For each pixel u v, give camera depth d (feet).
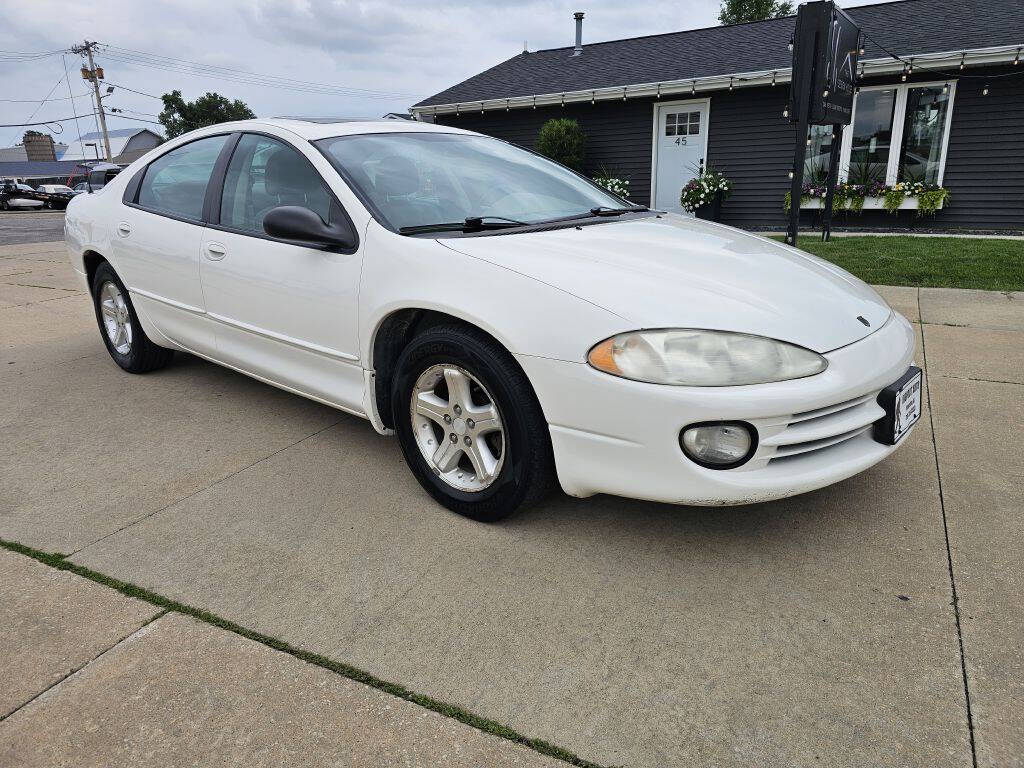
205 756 4.78
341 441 9.97
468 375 7.35
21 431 10.40
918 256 23.12
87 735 4.96
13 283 23.09
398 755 4.79
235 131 10.43
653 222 9.51
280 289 9.05
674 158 39.14
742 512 7.88
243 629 6.04
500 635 5.97
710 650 5.75
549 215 9.29
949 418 10.41
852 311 7.39
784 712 5.11
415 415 8.04
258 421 10.73
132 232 11.47
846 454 6.84
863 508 7.89
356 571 6.88
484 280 7.07
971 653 5.62
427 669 5.58
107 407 11.35
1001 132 30.86
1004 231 31.32
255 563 7.02
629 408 6.31
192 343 11.13
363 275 8.06
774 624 6.04
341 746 4.86
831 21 19.48
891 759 4.69
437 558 7.09
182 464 9.27
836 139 27.27
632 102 39.14
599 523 7.70
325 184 8.73
